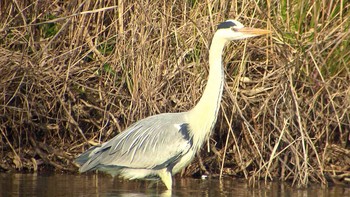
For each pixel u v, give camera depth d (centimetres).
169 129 1146
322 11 1315
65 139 1356
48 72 1343
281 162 1286
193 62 1317
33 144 1341
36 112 1338
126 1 1375
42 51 1366
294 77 1292
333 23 1330
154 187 1180
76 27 1408
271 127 1288
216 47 1141
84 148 1334
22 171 1309
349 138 1313
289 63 1274
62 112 1352
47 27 1440
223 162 1259
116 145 1136
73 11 1409
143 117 1293
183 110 1295
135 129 1156
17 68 1334
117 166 1141
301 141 1256
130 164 1138
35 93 1343
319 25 1334
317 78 1293
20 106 1349
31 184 1161
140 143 1141
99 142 1320
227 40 1139
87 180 1234
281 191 1161
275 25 1309
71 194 1069
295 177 1227
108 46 1420
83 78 1380
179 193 1116
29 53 1415
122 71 1365
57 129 1342
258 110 1298
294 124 1255
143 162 1138
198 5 1345
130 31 1370
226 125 1316
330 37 1315
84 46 1409
